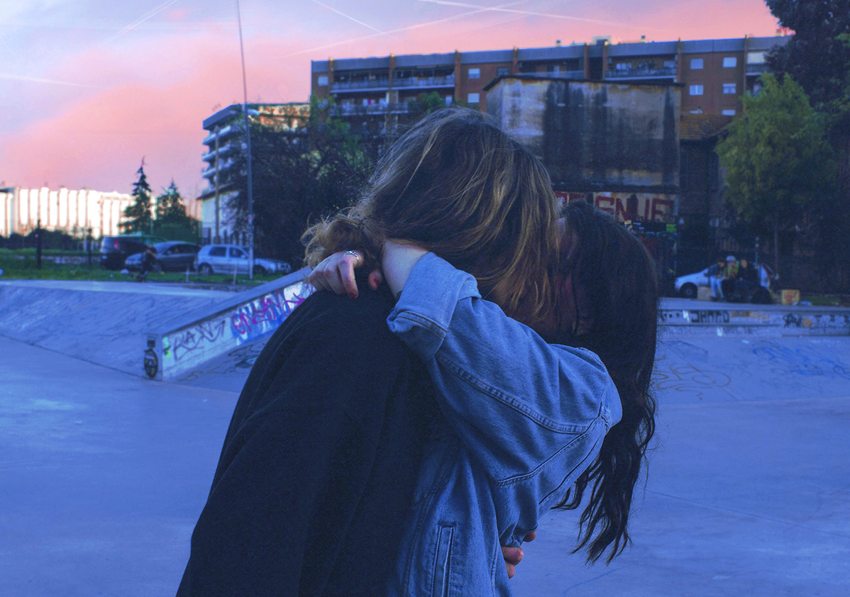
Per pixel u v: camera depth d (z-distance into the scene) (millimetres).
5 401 7426
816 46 37344
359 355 925
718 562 3594
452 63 80000
